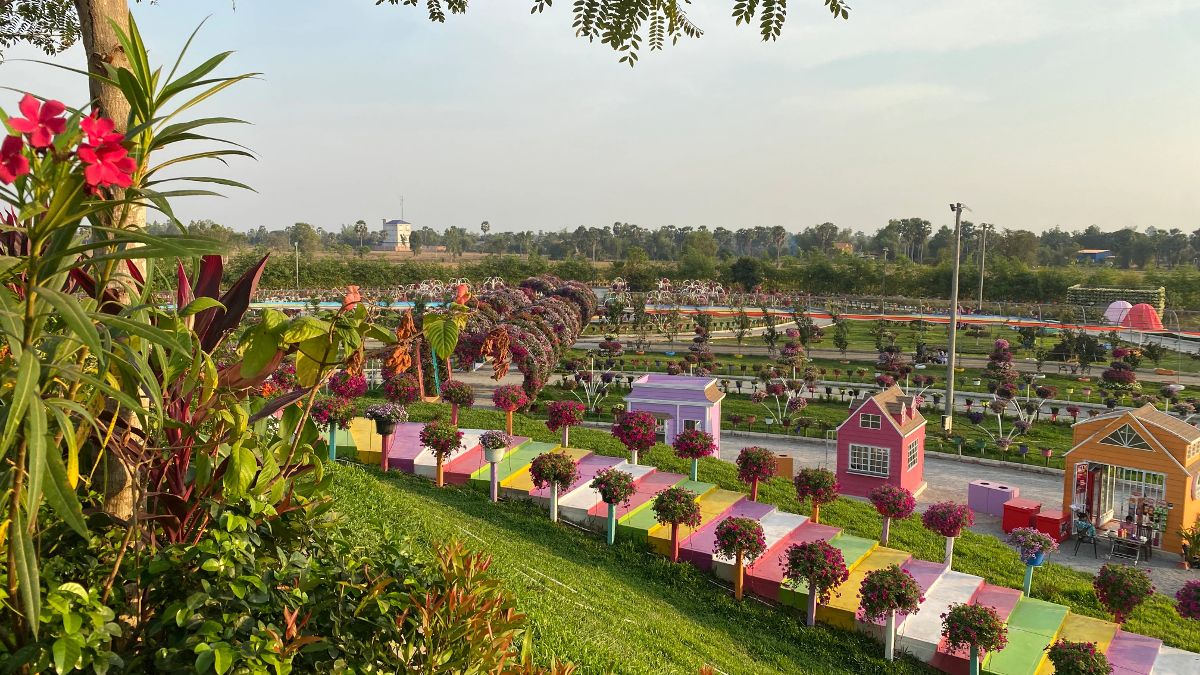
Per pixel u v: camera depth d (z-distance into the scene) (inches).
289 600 117.6
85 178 76.6
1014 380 1435.8
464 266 3496.6
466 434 708.7
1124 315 2395.4
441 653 124.6
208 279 144.4
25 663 91.8
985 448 1054.4
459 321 148.1
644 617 413.4
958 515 595.5
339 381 692.1
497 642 127.7
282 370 378.3
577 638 299.4
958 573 571.5
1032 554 555.8
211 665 99.3
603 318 2448.3
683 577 519.8
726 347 2020.2
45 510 117.9
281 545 133.0
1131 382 1434.5
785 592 505.7
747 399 1322.6
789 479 810.8
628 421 715.4
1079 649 409.7
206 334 138.9
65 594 97.5
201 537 129.1
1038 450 1043.9
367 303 145.7
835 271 3341.5
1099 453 764.0
